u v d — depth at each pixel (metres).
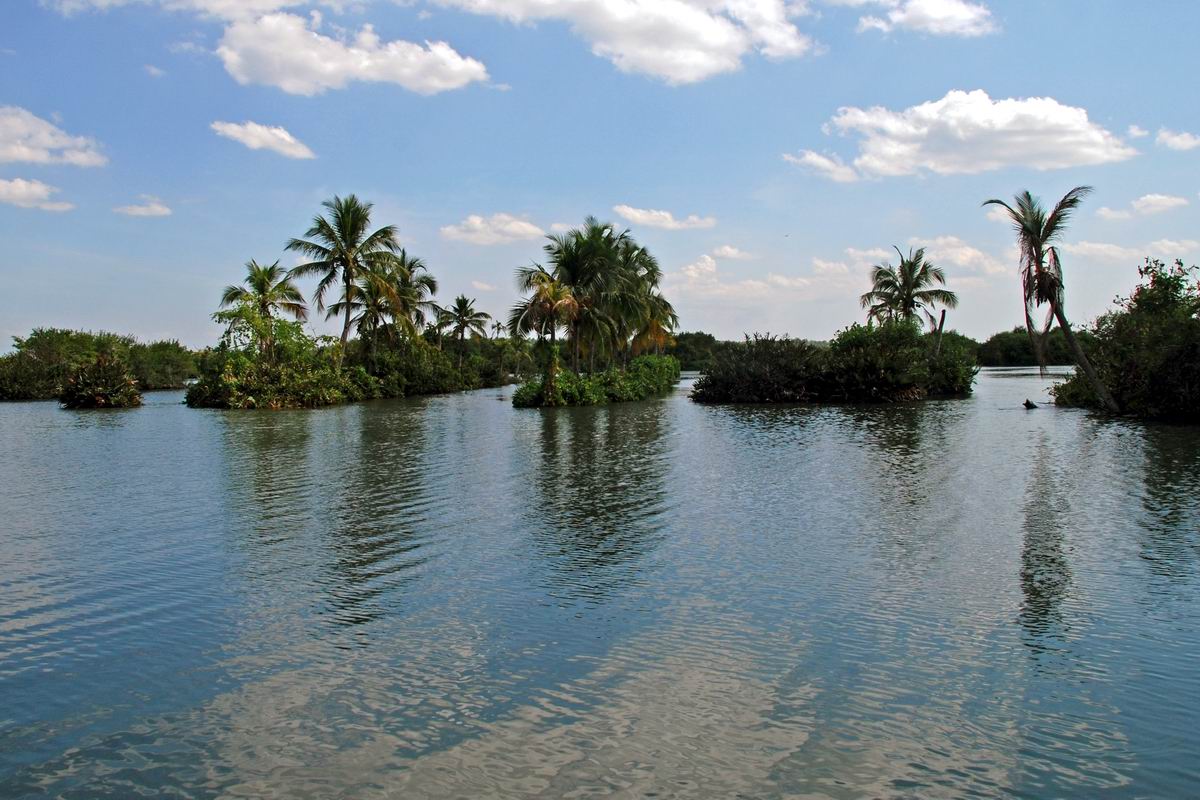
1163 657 5.43
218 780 4.06
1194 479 12.50
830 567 7.74
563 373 38.97
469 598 6.91
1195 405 23.20
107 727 4.65
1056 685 5.01
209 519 10.34
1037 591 6.89
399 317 46.19
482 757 4.23
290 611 6.62
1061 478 12.91
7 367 48.81
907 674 5.20
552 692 5.00
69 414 33.22
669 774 4.04
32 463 16.34
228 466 15.52
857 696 4.88
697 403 38.66
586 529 9.59
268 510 10.90
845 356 37.91
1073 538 8.77
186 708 4.88
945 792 3.86
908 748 4.27
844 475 13.73
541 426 25.08
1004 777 3.98
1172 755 4.17
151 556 8.45
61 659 5.67
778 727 4.51
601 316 39.56
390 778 4.04
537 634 6.01
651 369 52.69
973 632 5.93
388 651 5.72
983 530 9.26
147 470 15.08
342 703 4.89
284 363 39.41
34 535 9.49
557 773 4.06
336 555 8.43
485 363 72.19
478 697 4.95
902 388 37.00
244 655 5.69
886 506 10.84
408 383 50.69
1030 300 26.11
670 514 10.47
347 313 42.47
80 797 3.93
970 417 26.48
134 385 40.19
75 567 8.05
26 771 4.18
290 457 16.95
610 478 13.65
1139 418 24.56
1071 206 25.20
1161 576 7.26
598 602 6.75
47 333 57.69
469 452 17.70
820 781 3.96
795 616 6.33
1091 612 6.34
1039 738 4.36
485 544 8.87
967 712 4.66
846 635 5.90
